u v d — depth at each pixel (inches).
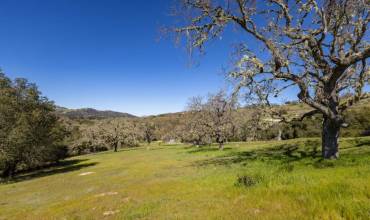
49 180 1535.4
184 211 420.2
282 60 788.0
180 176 882.8
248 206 398.3
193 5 854.5
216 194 510.9
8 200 995.9
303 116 912.3
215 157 1471.5
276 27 839.7
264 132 2460.6
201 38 849.5
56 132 2482.8
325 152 816.3
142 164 1648.6
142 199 575.2
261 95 850.8
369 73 797.2
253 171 708.7
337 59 758.5
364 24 787.4
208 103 2105.1
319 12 796.6
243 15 810.8
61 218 516.7
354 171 518.3
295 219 319.3
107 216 475.5
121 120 4426.7
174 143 4768.7
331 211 326.6
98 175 1430.9
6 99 1840.6
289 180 519.5
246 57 816.9
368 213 303.0
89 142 4234.7
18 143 1761.8
